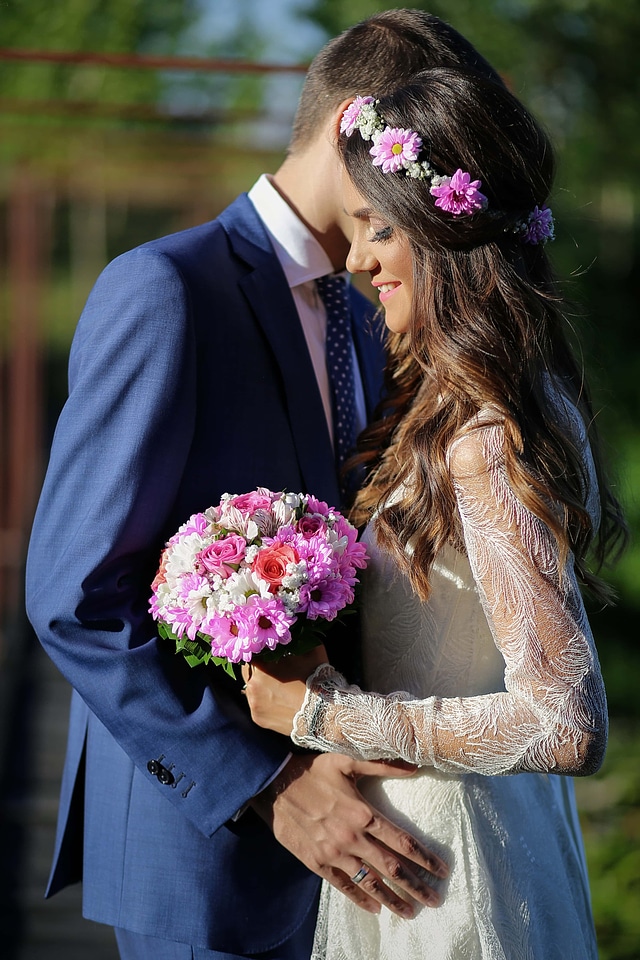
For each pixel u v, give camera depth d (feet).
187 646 8.18
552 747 7.45
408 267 8.57
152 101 35.73
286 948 9.31
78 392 8.80
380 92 9.29
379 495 8.98
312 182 9.93
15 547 36.45
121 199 52.42
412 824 8.45
